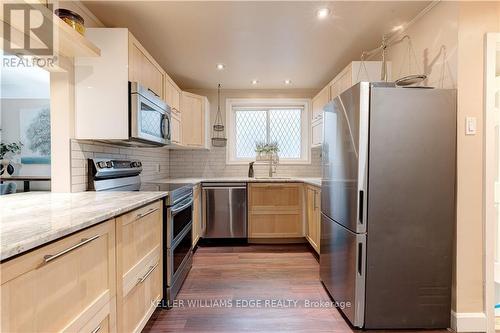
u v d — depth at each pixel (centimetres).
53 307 86
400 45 241
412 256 172
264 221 358
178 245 220
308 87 412
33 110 359
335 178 206
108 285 120
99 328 113
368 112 169
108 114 191
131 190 211
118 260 128
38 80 328
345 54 288
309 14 212
